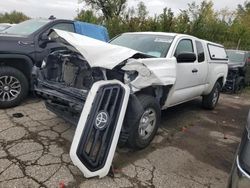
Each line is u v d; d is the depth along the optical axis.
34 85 4.61
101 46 3.67
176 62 4.76
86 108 3.19
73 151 3.08
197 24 18.22
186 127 5.61
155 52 4.86
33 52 5.49
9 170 3.29
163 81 4.19
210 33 19.92
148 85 3.92
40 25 6.05
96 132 3.25
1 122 4.64
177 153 4.28
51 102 4.36
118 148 4.16
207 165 4.02
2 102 5.26
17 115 5.02
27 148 3.84
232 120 6.60
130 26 18.00
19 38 5.41
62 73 4.23
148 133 4.26
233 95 10.98
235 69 10.97
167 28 17.75
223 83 7.59
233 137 5.36
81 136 3.12
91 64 3.43
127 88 3.52
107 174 3.42
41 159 3.59
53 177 3.23
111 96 3.39
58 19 6.42
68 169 3.42
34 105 5.67
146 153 4.14
